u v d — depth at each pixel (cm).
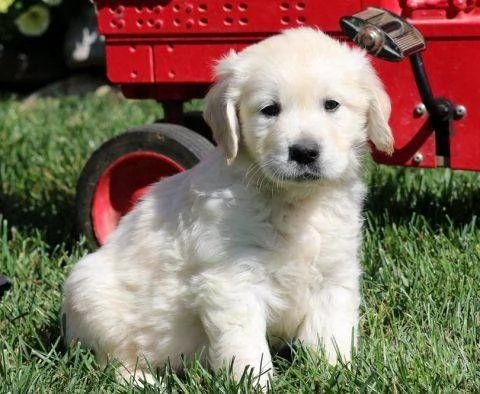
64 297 422
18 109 971
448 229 523
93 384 375
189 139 502
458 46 460
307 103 368
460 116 467
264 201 372
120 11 515
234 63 383
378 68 474
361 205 409
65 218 595
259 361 367
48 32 1058
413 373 369
